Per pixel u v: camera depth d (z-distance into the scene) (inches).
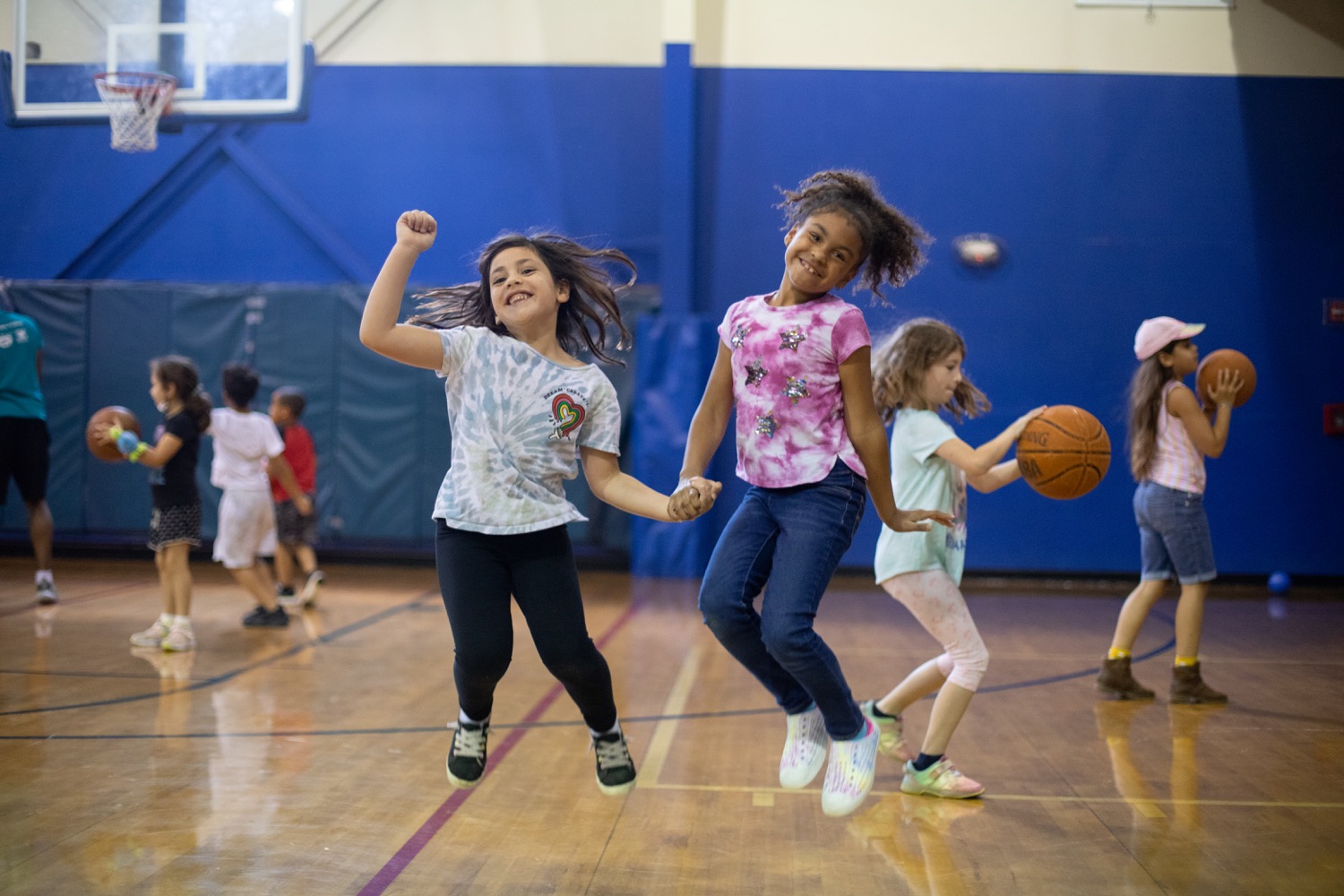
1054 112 338.0
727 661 211.8
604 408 99.9
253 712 166.4
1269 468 331.3
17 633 228.8
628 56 352.2
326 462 349.1
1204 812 124.1
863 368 100.9
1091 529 335.6
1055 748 151.6
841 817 121.7
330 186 356.8
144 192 359.6
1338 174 331.6
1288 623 267.4
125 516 349.1
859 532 341.4
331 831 114.7
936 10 340.2
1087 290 337.1
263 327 350.0
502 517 94.1
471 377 97.0
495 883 101.7
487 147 354.6
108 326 351.6
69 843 110.0
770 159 344.2
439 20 354.6
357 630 242.2
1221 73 334.3
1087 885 102.3
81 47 329.4
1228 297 333.7
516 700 177.3
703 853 110.2
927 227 340.5
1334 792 131.4
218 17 331.3
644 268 352.5
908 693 139.1
